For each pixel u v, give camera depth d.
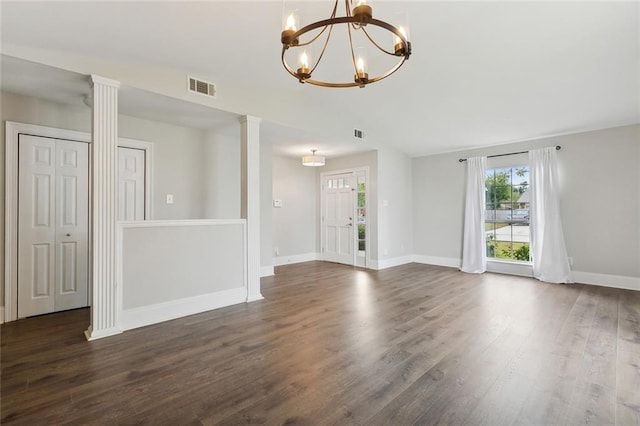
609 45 2.87
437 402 1.76
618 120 4.24
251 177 3.84
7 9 2.05
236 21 2.47
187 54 2.93
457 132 5.16
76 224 3.48
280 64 3.27
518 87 3.71
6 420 1.60
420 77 3.75
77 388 1.90
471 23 2.71
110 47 2.62
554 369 2.12
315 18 2.51
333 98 4.51
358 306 3.57
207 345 2.53
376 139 5.76
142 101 3.29
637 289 4.23
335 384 1.95
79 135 3.46
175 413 1.67
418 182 6.68
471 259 5.62
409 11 2.51
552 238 4.75
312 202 7.06
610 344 2.51
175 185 4.21
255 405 1.74
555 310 3.39
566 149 4.80
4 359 2.28
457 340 2.61
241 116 3.83
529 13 2.57
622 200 4.35
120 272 2.83
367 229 6.09
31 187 3.20
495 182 5.59
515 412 1.67
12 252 3.09
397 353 2.37
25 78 2.73
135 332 2.80
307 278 5.09
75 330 2.83
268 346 2.50
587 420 1.61
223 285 3.59
